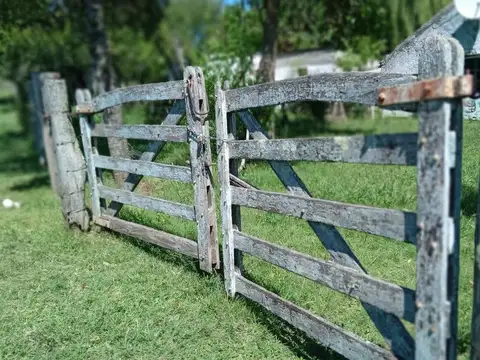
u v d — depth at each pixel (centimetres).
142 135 430
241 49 1478
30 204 716
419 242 202
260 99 292
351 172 510
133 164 450
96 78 991
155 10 1620
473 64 407
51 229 533
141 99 423
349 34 1955
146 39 1662
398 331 227
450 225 192
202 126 360
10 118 1836
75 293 375
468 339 227
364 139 228
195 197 379
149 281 385
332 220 250
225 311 333
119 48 1593
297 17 1855
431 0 1586
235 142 317
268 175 455
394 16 1806
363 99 231
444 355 199
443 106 184
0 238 522
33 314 346
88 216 525
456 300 200
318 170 570
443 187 189
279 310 300
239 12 1809
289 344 295
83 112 496
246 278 355
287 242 383
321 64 2036
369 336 282
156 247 458
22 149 1291
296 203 274
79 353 296
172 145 469
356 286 241
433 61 198
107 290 375
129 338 308
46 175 989
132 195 462
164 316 331
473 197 310
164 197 468
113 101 457
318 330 269
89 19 987
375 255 345
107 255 449
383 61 538
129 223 473
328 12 1734
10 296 377
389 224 219
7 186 907
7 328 329
